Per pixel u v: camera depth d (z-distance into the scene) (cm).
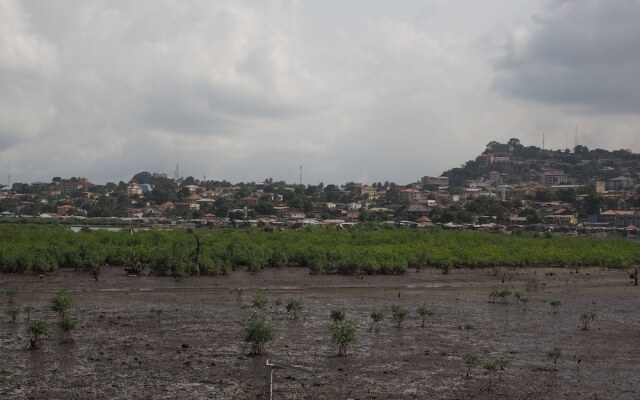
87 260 6981
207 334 3781
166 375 2902
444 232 13912
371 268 7425
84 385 2725
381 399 2653
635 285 7269
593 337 4038
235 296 5416
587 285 7238
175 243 9275
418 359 3325
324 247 9094
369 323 4300
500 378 2998
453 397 2706
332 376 2956
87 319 4162
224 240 10019
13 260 6619
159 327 3959
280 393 2680
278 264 7800
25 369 2930
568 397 2745
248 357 3253
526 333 4109
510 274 8044
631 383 2986
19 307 4578
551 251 10400
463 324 4372
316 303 5159
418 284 6744
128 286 5881
